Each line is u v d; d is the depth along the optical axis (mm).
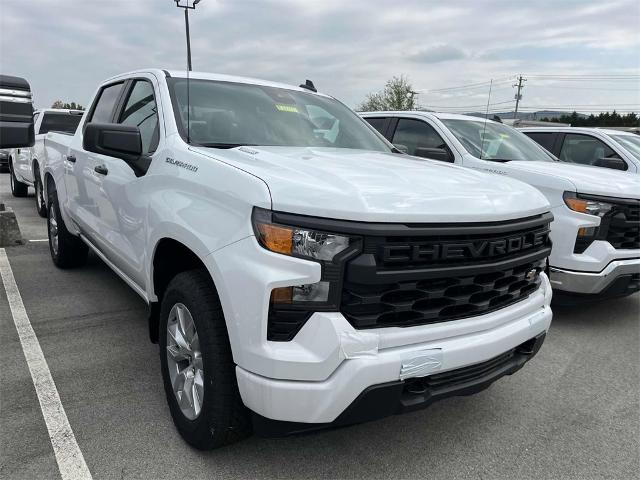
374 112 6863
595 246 4344
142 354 3555
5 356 3461
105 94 4379
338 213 1979
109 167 3592
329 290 1987
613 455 2723
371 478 2426
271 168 2332
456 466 2559
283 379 1990
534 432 2904
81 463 2400
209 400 2258
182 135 2922
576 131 8008
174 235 2496
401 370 2055
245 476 2383
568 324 4762
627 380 3617
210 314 2252
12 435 2584
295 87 4086
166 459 2461
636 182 4691
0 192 12273
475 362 2285
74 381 3156
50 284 4988
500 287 2455
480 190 2453
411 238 2062
